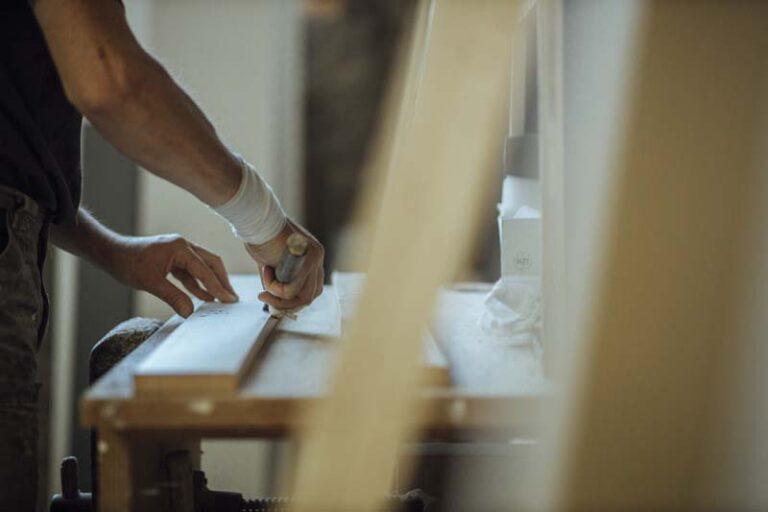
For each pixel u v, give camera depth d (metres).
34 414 1.19
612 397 0.75
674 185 0.74
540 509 0.79
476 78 0.73
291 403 0.79
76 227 1.45
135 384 0.80
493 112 0.73
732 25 0.73
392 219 0.73
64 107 1.26
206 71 3.37
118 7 1.04
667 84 0.74
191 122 1.08
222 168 1.12
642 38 0.74
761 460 0.74
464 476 1.31
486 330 1.13
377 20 4.48
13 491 1.14
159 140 1.06
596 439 0.76
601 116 0.75
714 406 0.75
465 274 1.78
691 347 0.75
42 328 1.27
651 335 0.75
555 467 0.77
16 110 1.16
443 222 0.73
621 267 0.75
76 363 2.67
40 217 1.24
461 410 0.80
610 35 0.75
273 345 1.04
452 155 0.73
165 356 0.88
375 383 0.72
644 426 0.75
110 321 2.69
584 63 0.77
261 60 3.39
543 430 0.79
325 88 4.50
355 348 0.72
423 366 0.83
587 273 0.76
